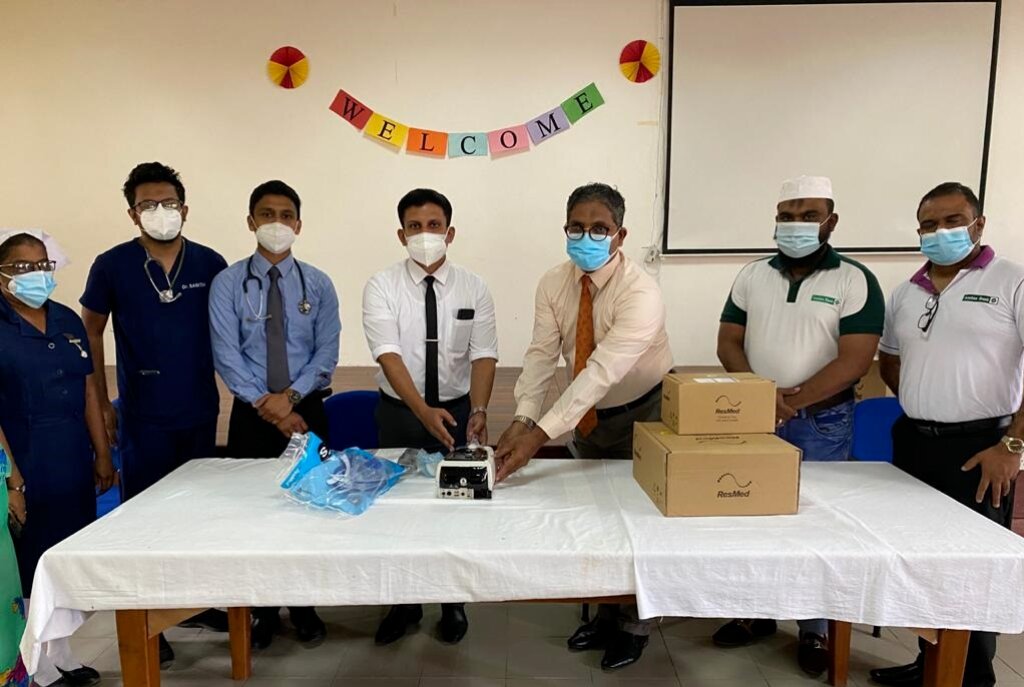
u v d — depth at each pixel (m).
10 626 1.56
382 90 3.11
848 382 1.83
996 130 3.05
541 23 3.05
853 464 1.81
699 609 1.27
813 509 1.47
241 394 1.96
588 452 2.10
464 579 1.27
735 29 3.00
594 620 2.06
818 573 1.25
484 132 3.13
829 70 3.02
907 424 1.84
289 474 1.56
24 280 1.69
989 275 1.67
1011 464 1.59
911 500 1.53
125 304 2.01
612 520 1.41
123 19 3.08
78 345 1.88
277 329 2.01
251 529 1.38
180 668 1.95
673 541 1.30
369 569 1.27
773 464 1.42
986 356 1.66
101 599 1.27
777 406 1.87
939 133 3.05
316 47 3.08
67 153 3.17
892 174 3.09
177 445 2.09
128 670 1.32
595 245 1.68
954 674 1.32
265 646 2.04
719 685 1.85
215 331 2.00
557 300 1.91
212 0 3.06
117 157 3.17
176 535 1.34
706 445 1.45
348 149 3.16
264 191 1.98
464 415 2.13
